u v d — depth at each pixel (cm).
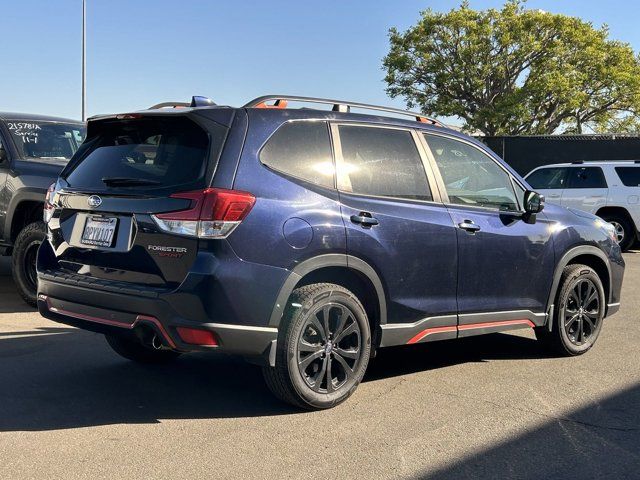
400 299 455
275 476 333
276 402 445
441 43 3378
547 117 3350
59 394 453
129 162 431
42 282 450
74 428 392
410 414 426
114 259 409
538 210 532
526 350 603
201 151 399
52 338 599
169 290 379
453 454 364
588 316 589
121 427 396
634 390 482
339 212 423
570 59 3259
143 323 387
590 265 612
